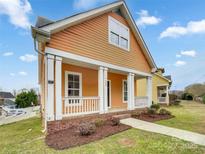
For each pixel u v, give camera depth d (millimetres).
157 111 12758
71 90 10547
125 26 12656
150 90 15133
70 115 8086
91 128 6688
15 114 23688
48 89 7297
